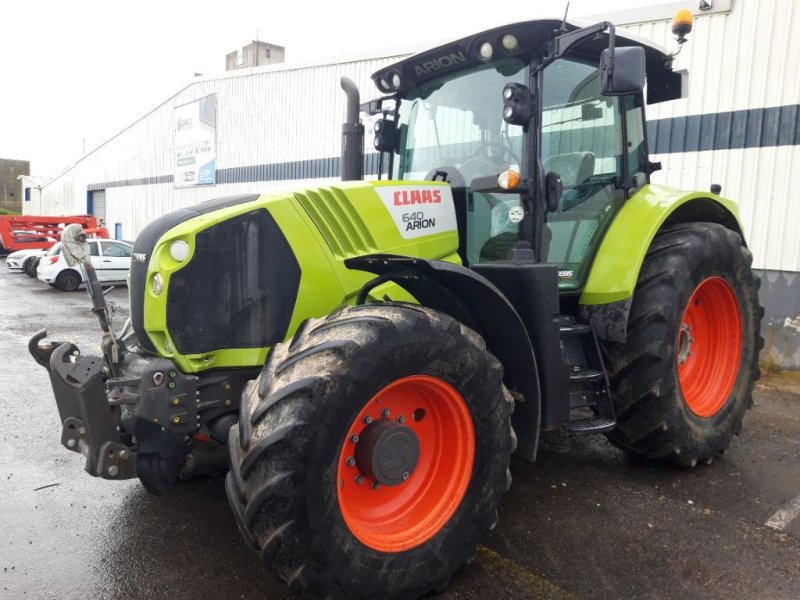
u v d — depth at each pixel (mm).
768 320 6820
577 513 3266
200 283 2734
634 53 2803
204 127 16875
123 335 3205
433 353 2420
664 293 3486
